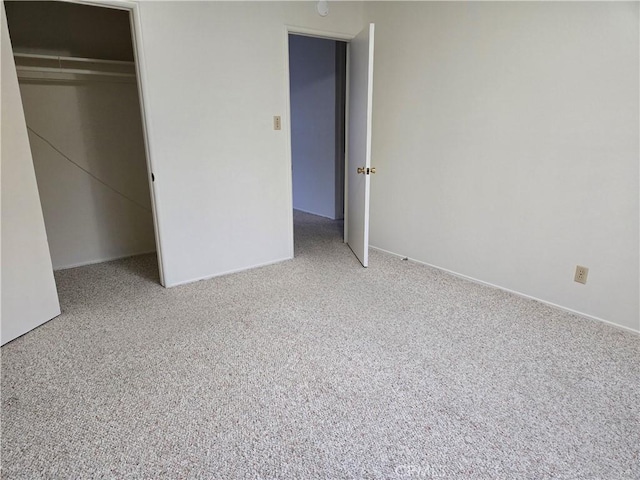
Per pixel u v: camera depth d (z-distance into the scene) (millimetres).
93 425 1523
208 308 2541
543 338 2137
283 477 1298
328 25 3254
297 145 5734
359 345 2080
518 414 1568
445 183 3014
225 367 1896
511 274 2707
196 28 2625
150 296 2738
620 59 1993
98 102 3363
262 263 3365
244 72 2900
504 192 2633
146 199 3803
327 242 4105
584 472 1305
